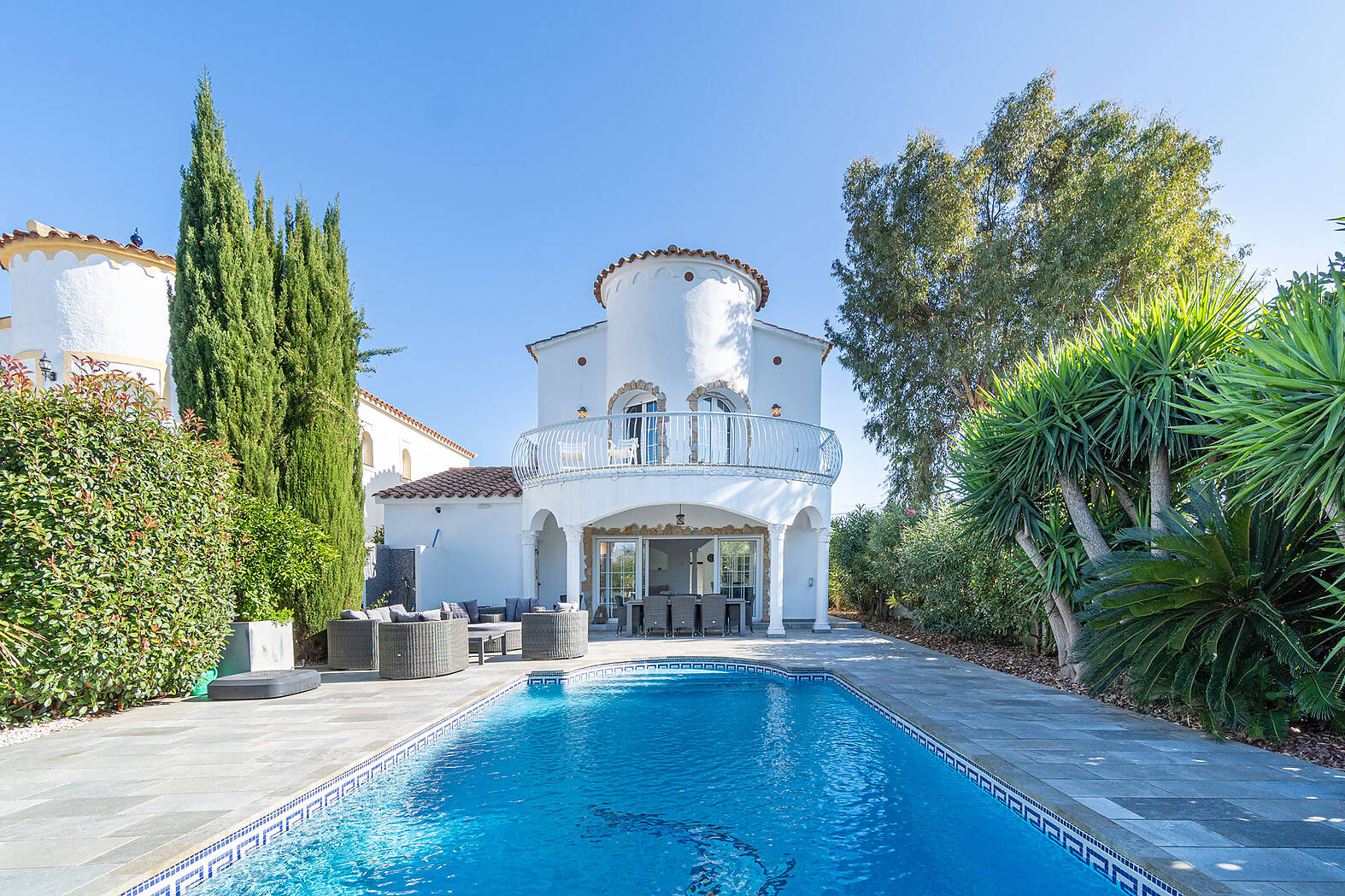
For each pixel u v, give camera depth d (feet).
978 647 37.81
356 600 35.70
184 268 30.50
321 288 34.76
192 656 24.26
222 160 31.27
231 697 24.11
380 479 63.98
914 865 12.67
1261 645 19.04
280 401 32.58
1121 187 50.55
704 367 51.26
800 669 30.58
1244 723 17.65
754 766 18.49
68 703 20.95
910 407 66.49
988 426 27.89
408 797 16.22
